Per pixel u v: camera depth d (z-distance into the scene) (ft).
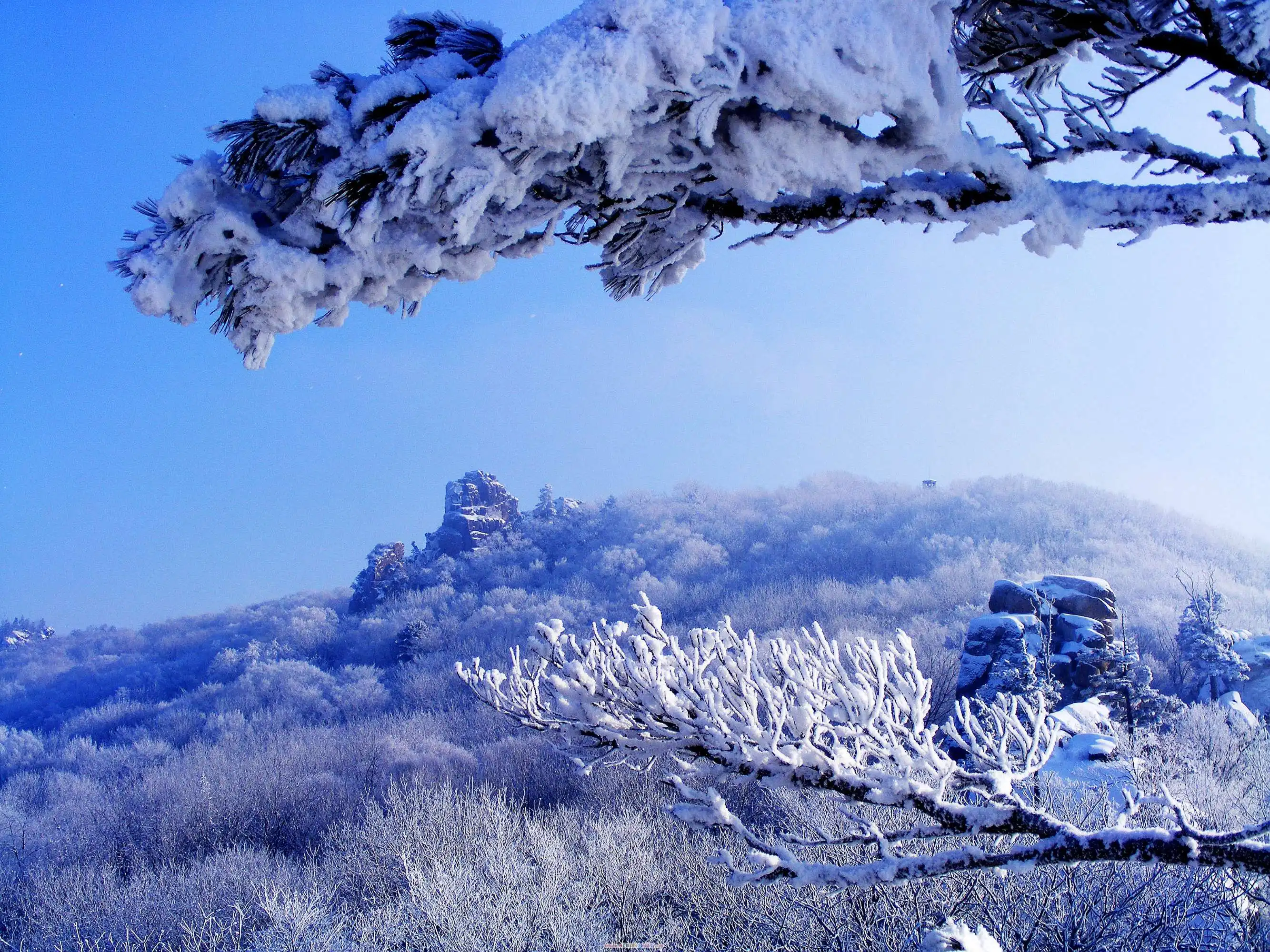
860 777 7.63
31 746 154.30
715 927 33.22
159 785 90.84
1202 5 7.18
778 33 6.04
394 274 6.85
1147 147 7.47
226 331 6.71
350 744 108.27
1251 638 84.48
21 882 64.95
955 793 8.77
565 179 6.93
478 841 50.70
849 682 8.71
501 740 98.22
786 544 250.57
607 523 307.17
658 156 6.68
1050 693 61.11
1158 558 180.34
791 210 7.47
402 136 6.01
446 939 37.29
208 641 271.69
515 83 5.86
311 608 279.28
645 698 8.04
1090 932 21.94
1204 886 21.70
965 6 8.50
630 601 220.02
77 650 286.46
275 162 6.25
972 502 233.35
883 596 167.94
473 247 7.02
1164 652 111.96
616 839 45.60
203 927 44.29
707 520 289.53
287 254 6.39
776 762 7.68
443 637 211.82
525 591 257.96
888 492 278.26
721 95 6.13
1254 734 52.26
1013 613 78.48
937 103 6.57
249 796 79.30
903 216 7.27
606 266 8.34
